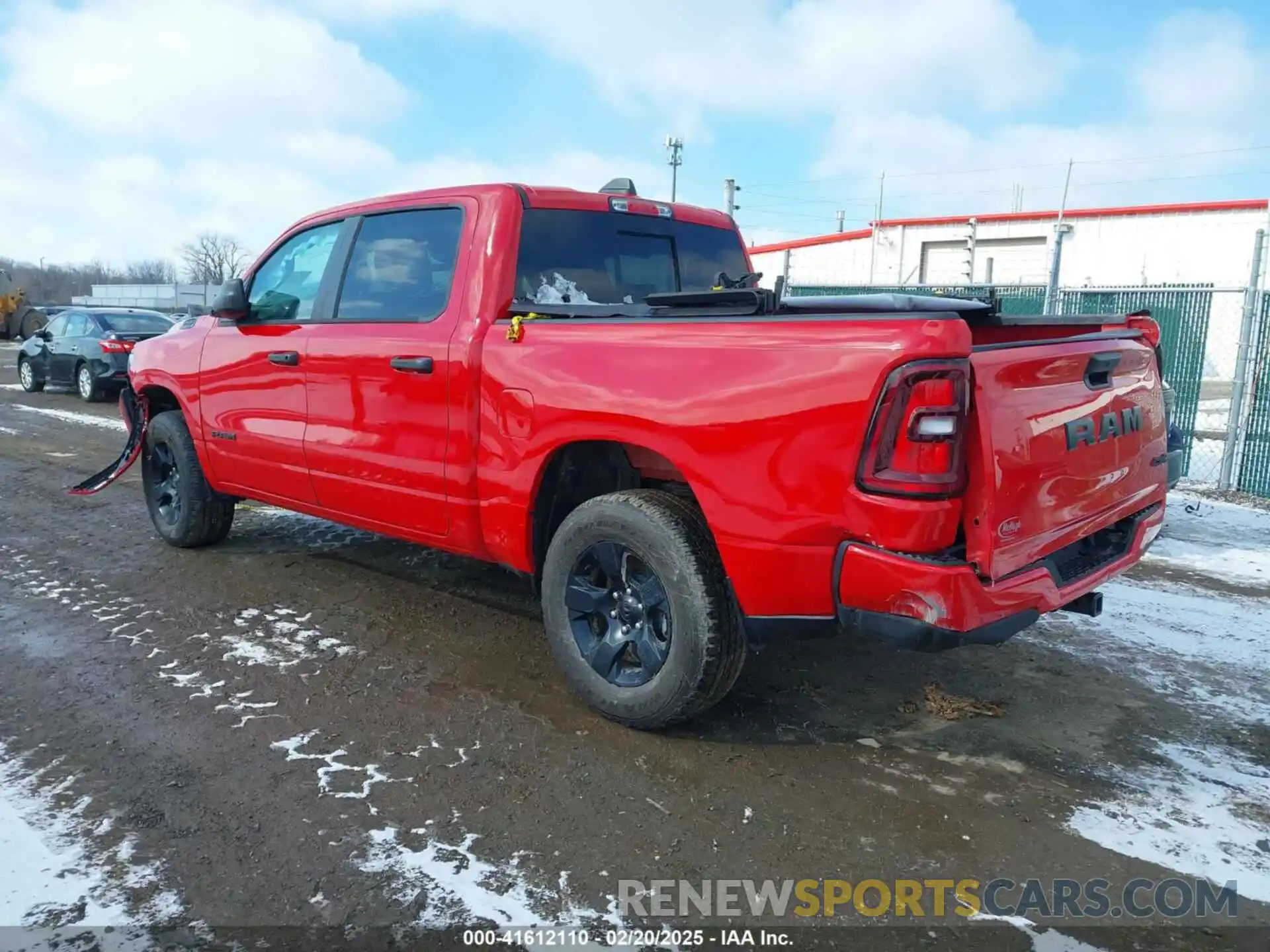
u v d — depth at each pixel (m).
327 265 4.54
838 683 3.90
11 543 5.95
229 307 4.80
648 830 2.79
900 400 2.58
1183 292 8.60
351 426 4.28
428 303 4.00
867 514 2.68
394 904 2.44
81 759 3.17
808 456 2.77
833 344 2.71
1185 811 2.94
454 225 3.96
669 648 3.21
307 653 4.15
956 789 3.06
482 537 3.87
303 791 2.98
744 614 3.07
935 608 2.66
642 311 3.47
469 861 2.62
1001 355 2.77
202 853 2.64
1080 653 4.31
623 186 4.84
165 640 4.29
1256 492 8.09
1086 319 3.52
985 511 2.69
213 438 5.20
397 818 2.83
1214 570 5.75
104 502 7.29
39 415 13.00
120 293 53.56
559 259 3.98
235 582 5.15
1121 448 3.43
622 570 3.35
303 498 4.71
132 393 6.00
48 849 2.65
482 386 3.69
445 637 4.36
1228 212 26.45
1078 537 3.19
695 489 3.04
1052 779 3.13
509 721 3.49
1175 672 4.09
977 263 30.94
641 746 3.31
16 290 33.34
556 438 3.42
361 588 5.08
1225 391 14.85
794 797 2.99
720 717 3.56
